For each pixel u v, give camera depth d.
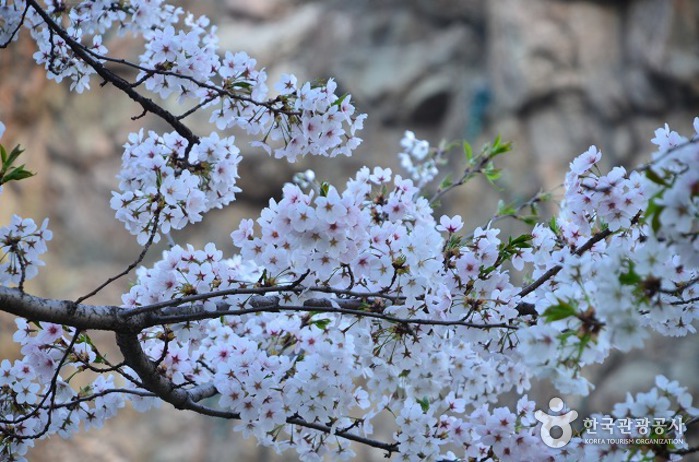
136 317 2.51
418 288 2.51
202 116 8.53
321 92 2.58
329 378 2.61
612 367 7.06
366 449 7.08
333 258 2.48
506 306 2.58
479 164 3.03
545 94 8.52
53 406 2.61
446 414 2.78
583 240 2.66
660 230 2.29
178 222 2.56
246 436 2.65
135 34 2.80
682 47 8.05
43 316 2.47
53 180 8.76
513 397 6.45
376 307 2.57
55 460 7.37
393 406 2.74
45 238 2.54
